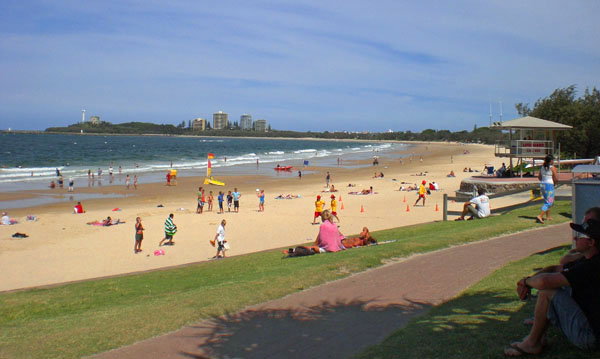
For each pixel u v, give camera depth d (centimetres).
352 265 934
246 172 6097
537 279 419
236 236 2156
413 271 874
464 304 646
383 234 1492
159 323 641
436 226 1587
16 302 914
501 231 1248
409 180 4834
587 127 4062
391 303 686
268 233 2214
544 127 2344
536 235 1170
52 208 3142
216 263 1235
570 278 405
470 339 502
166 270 1219
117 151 11669
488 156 10250
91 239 2120
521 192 1911
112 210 3023
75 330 638
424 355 471
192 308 700
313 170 6512
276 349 539
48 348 574
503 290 691
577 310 410
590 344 407
